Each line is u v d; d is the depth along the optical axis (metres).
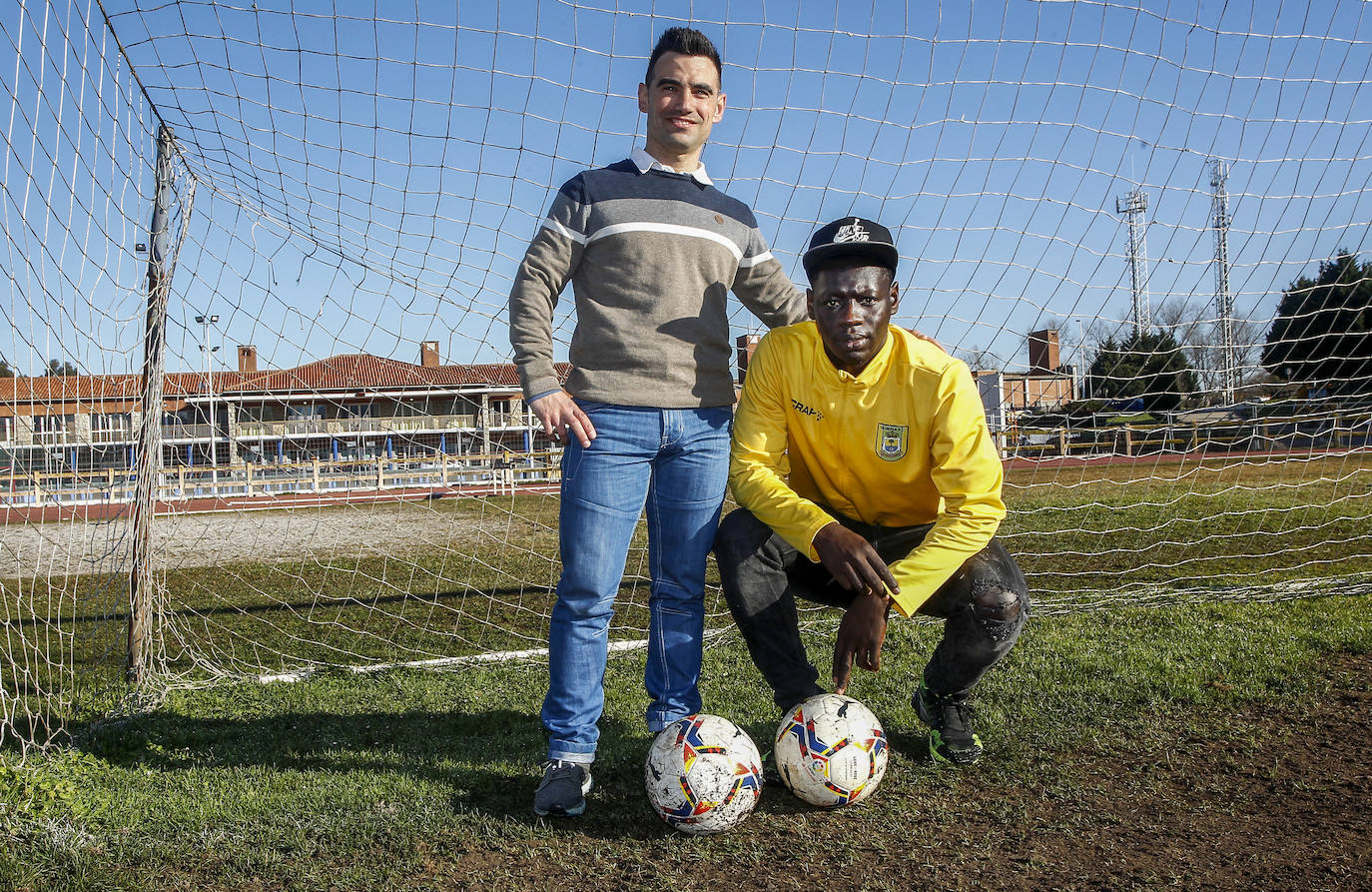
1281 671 3.39
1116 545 6.85
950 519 2.42
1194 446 8.73
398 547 8.76
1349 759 2.57
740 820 2.21
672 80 2.42
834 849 2.11
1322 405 8.54
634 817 2.34
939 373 2.44
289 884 2.00
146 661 3.81
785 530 2.44
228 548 8.88
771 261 2.76
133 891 1.97
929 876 1.97
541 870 2.04
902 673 3.55
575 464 2.43
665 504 2.54
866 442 2.53
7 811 2.30
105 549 4.42
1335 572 5.38
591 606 2.44
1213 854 2.05
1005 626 2.46
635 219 2.40
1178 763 2.59
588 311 2.45
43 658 4.32
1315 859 2.00
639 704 3.38
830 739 2.26
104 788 2.55
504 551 8.13
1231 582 5.18
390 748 2.90
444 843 2.18
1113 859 2.04
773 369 2.61
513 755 2.83
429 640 4.67
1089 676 3.40
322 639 4.75
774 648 2.63
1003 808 2.32
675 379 2.42
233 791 2.52
